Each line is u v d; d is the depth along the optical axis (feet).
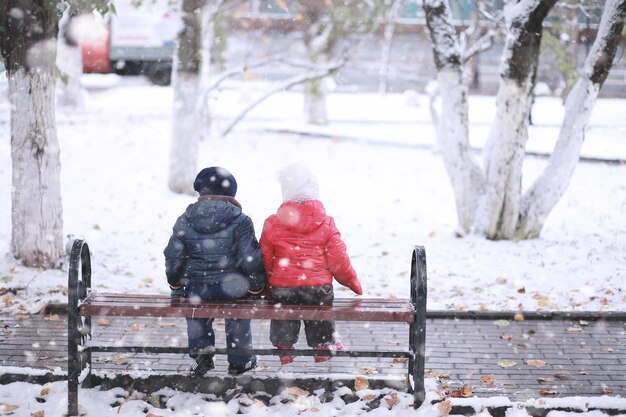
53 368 25.11
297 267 22.52
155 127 83.71
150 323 30.22
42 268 36.50
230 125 80.02
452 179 45.62
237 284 22.70
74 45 90.68
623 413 21.88
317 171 68.18
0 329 29.09
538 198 44.57
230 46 116.88
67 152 71.67
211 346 23.44
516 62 42.37
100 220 50.24
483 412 21.76
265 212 53.52
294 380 23.29
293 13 116.78
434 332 29.58
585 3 55.01
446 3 43.96
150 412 21.88
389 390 23.09
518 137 43.37
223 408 22.09
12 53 35.63
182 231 22.56
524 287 35.40
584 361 26.50
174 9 61.98
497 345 28.12
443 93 44.91
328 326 23.49
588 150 74.02
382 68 109.91
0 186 57.72
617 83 112.16
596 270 38.22
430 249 43.09
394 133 85.30
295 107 102.68
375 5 76.02
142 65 112.57
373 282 36.88
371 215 54.24
